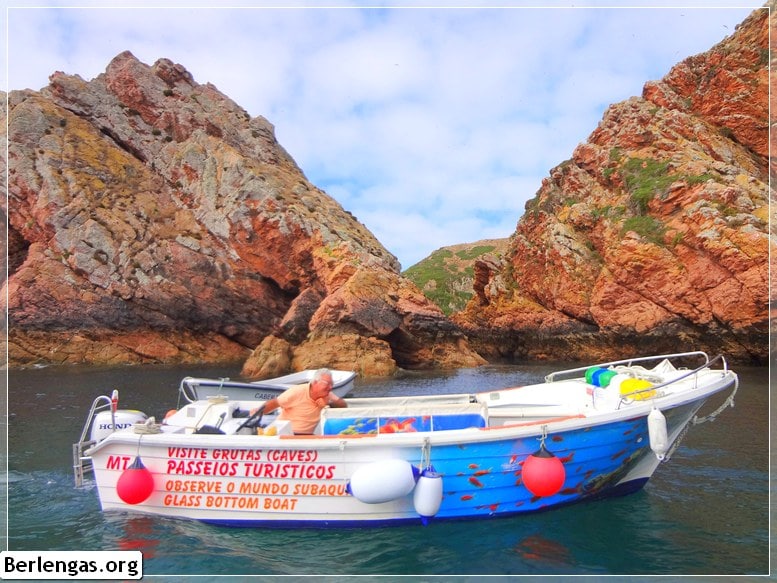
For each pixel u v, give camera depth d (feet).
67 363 97.50
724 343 79.87
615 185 107.86
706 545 18.57
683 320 85.15
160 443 21.27
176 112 135.03
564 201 118.21
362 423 21.95
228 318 112.27
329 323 90.02
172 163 126.62
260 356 84.99
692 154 97.19
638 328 89.56
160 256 110.52
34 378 74.79
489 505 20.95
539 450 20.39
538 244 118.42
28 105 117.39
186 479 21.29
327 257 105.50
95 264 104.27
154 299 106.22
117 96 135.95
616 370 25.55
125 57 140.77
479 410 21.99
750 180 86.07
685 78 108.58
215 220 117.29
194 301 109.50
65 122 122.11
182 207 122.01
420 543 19.33
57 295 100.48
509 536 19.70
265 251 114.11
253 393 46.91
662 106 108.68
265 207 114.73
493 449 20.34
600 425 21.02
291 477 20.48
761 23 97.09
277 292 117.29
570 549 18.56
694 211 84.58
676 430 23.26
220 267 112.98
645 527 20.24
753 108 97.50
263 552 18.84
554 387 26.05
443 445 20.02
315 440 20.11
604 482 22.48
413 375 83.82
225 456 20.93
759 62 97.76
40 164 111.45
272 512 20.68
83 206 110.11
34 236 106.42
